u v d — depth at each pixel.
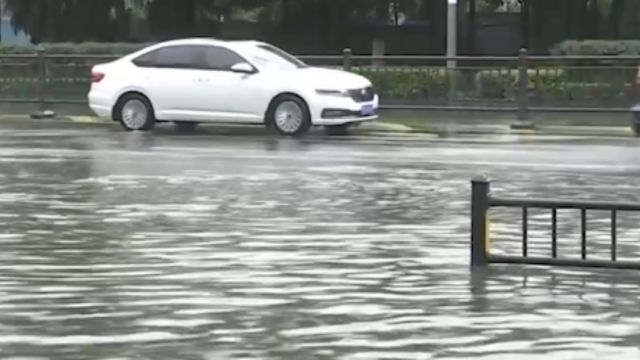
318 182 42.00
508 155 51.31
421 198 38.25
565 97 67.31
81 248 29.86
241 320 22.45
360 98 61.44
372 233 31.92
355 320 22.41
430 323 22.16
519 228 33.28
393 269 27.22
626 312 23.03
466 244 30.36
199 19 101.12
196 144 56.31
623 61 66.19
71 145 55.56
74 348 20.48
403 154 51.75
